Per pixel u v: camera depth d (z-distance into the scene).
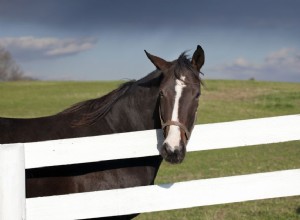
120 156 4.38
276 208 8.26
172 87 4.25
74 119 4.80
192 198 4.38
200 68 4.59
